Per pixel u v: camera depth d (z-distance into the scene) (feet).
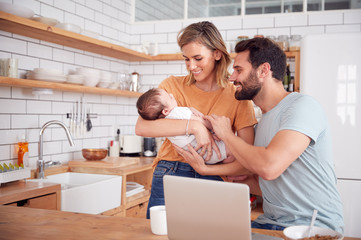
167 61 14.51
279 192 5.37
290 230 4.17
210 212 3.92
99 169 10.66
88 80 10.77
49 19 9.29
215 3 14.07
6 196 7.04
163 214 4.45
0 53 9.13
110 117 13.64
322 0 12.89
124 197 10.51
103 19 13.34
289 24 13.15
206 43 5.90
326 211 5.17
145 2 14.97
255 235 4.46
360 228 10.34
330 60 10.59
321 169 5.18
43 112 10.52
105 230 4.63
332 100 10.57
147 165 11.67
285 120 5.10
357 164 10.36
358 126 10.37
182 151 6.12
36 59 10.25
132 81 13.38
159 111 6.16
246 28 13.60
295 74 12.17
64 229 4.65
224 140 5.45
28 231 4.54
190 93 6.55
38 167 9.69
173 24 14.52
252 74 5.47
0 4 8.05
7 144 9.38
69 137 9.78
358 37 10.42
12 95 9.50
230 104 6.26
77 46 11.27
